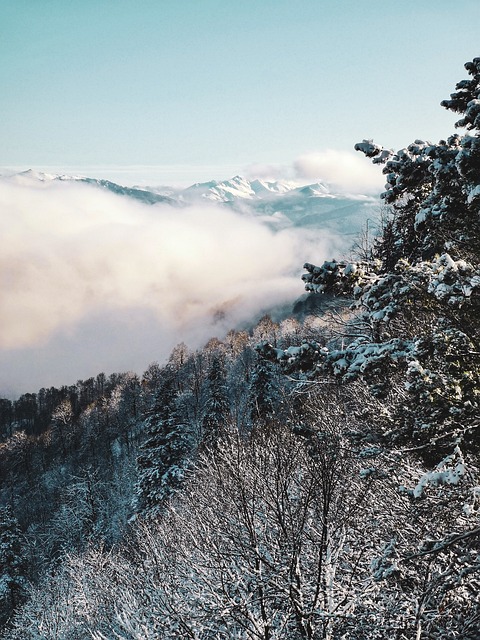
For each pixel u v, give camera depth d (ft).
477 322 18.76
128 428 335.67
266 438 34.37
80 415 460.14
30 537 156.76
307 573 30.30
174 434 105.29
